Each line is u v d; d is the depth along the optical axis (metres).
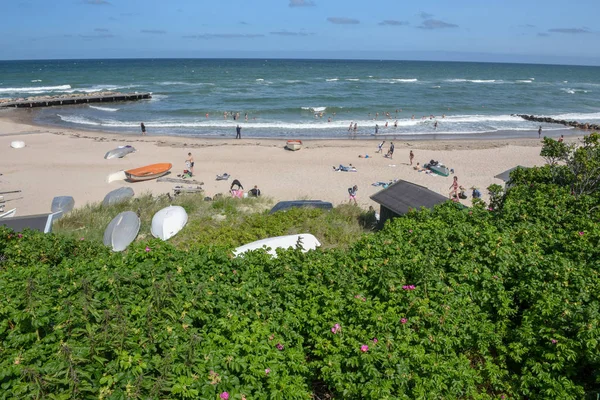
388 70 165.00
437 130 46.81
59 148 35.28
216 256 8.12
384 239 9.24
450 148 37.50
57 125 46.03
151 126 46.22
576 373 5.80
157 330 5.69
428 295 6.96
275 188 26.75
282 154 34.72
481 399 5.68
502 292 7.11
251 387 5.11
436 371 5.57
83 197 24.86
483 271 7.64
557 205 10.75
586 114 58.94
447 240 8.87
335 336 6.00
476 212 10.84
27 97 66.50
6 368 4.75
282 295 7.09
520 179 14.34
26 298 6.05
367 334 6.04
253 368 5.25
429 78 123.38
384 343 5.80
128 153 33.84
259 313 6.50
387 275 7.19
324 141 40.12
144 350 5.30
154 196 24.75
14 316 5.65
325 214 17.84
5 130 42.03
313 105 61.03
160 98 69.12
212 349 5.50
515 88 94.81
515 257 7.96
